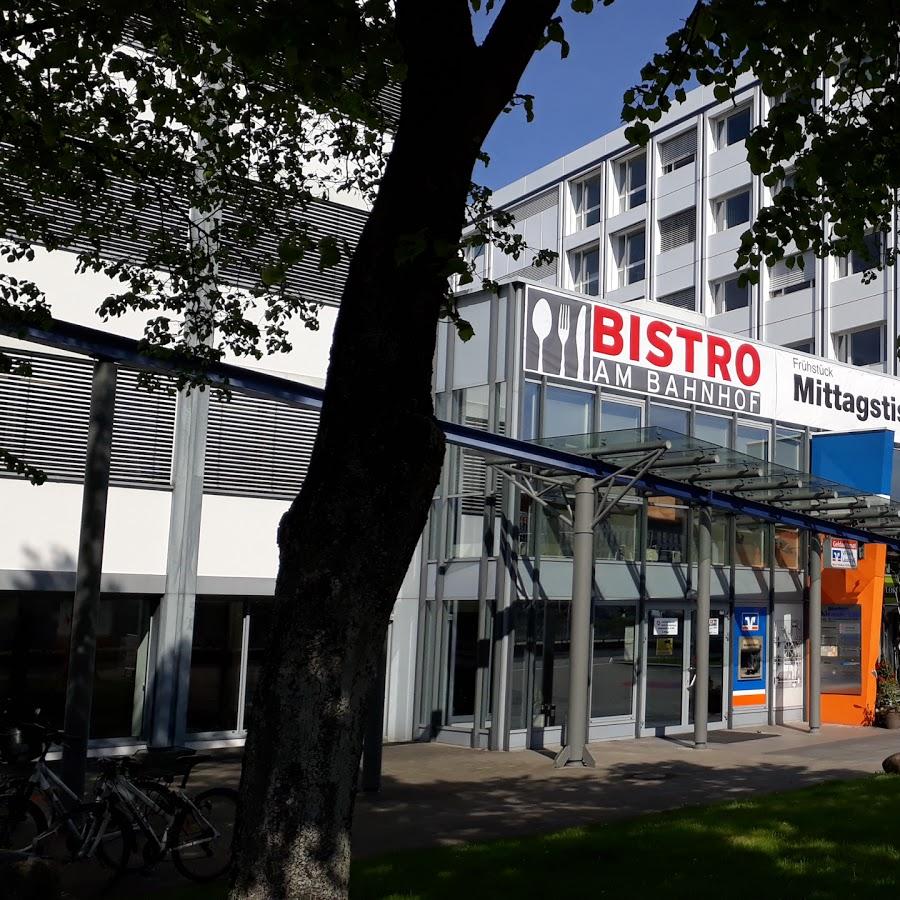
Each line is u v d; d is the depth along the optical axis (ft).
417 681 60.39
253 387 35.27
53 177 29.78
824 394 77.10
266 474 54.03
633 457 50.16
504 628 55.77
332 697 16.06
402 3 17.98
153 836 27.89
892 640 77.36
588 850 30.86
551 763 50.75
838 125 27.32
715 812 37.22
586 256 144.15
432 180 17.24
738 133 124.67
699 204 127.24
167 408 50.57
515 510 56.75
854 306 110.63
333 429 16.70
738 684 69.10
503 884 26.81
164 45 28.02
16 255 29.76
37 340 30.27
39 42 26.61
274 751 15.96
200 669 51.80
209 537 51.93
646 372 64.59
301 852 15.69
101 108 28.43
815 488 60.70
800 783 45.68
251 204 33.30
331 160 54.95
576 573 50.21
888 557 75.56
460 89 17.61
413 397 16.88
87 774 44.86
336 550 16.28
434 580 60.54
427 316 17.04
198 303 32.42
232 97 30.17
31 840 28.12
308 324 34.45
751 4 22.66
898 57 27.02
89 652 31.76
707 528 58.34
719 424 69.31
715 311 125.70
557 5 18.26
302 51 17.53
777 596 72.49
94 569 31.94
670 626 64.64
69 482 47.57
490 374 58.75
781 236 27.86
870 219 28.68
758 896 26.08
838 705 71.10
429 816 37.32
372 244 17.16
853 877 28.07
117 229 32.12
